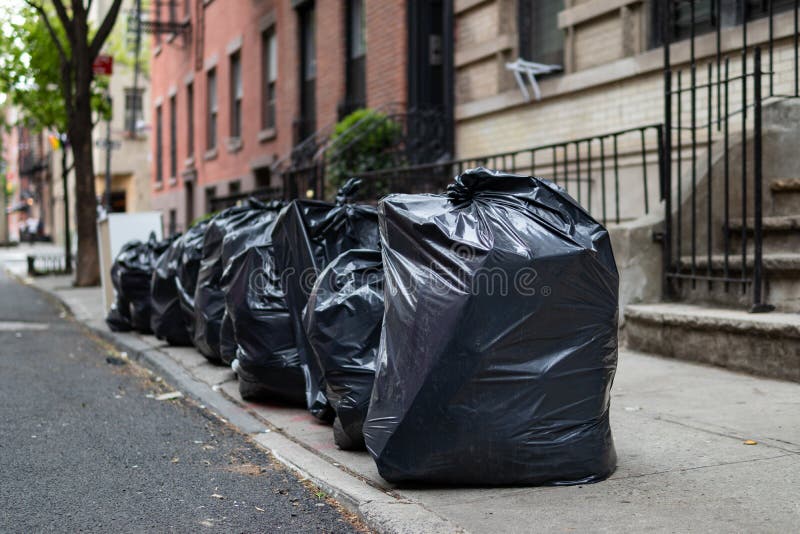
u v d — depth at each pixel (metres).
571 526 2.94
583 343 3.30
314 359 4.85
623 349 6.47
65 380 6.80
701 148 7.38
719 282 6.18
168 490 3.80
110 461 4.30
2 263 28.95
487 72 10.47
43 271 22.81
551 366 3.26
